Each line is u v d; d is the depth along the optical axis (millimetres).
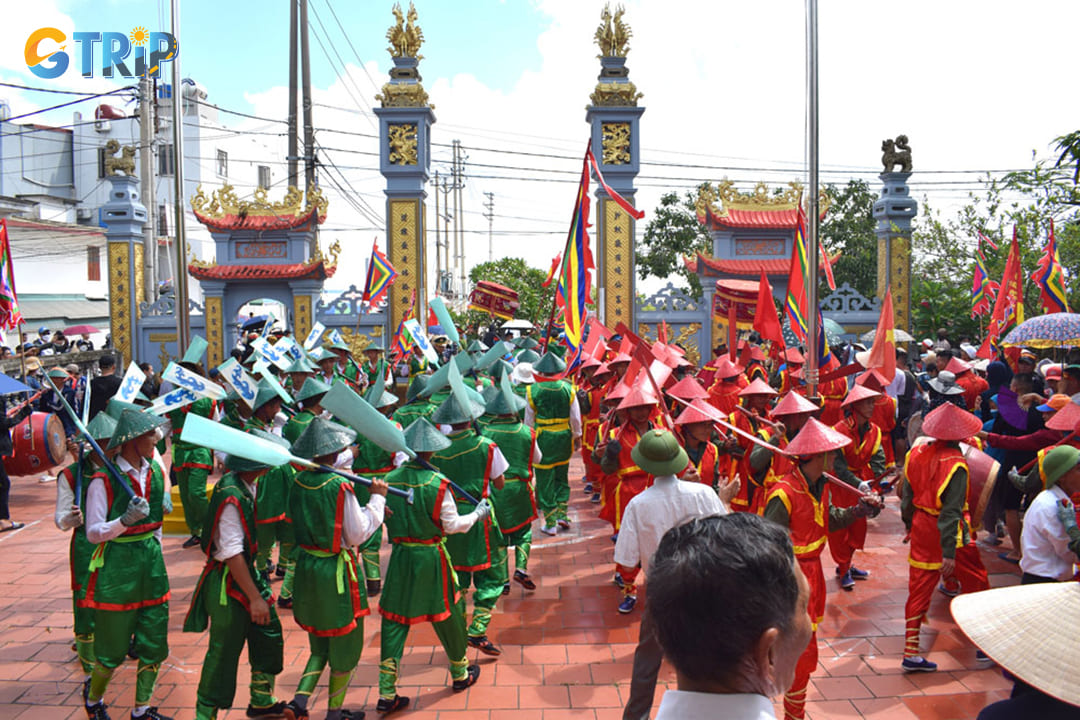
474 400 6828
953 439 5066
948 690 5078
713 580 1484
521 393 8906
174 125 9211
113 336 17906
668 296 17094
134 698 5160
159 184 32531
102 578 4562
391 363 14438
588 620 6340
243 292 17812
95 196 33469
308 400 7422
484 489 5723
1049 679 1938
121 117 31750
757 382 7387
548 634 6070
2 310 9531
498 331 20609
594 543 8469
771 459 5617
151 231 19109
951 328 17875
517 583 7219
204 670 4445
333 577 4434
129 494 4559
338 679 4539
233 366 6492
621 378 8922
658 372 7188
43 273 29094
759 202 17141
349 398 4539
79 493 4750
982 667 5391
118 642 4586
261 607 4418
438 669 5496
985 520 7945
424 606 4844
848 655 5613
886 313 7719
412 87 16703
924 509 5242
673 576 1538
